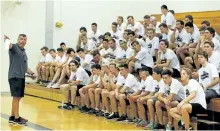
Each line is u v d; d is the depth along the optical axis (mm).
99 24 12922
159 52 8516
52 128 6758
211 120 6816
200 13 10914
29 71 7621
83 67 9906
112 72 8242
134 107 7566
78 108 9141
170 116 6621
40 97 10930
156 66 8352
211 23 10516
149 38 9633
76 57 9867
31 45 12047
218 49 7797
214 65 6871
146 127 6984
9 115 8000
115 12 13133
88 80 9258
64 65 10375
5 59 11688
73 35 12586
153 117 7023
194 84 6418
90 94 8602
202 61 6953
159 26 9797
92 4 12805
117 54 9742
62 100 9961
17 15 11836
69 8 12492
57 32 12367
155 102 6961
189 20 9125
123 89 7848
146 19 10641
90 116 8266
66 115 8273
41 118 7789
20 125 7004
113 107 7965
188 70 7613
